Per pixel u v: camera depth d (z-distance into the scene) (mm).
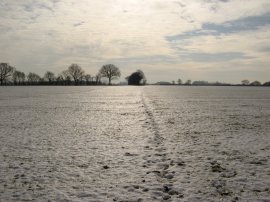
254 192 7824
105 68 195375
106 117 23109
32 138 14789
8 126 18484
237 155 11453
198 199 7391
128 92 73062
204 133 16125
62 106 32750
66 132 16547
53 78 188250
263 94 67375
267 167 9930
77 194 7773
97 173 9398
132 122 20312
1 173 9391
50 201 7336
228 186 8234
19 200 7398
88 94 61750
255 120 21531
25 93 64625
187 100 43656
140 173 9367
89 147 12867
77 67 188125
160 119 21703
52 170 9703
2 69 172500
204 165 10117
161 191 7918
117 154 11641
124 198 7508
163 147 12742
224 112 26906
